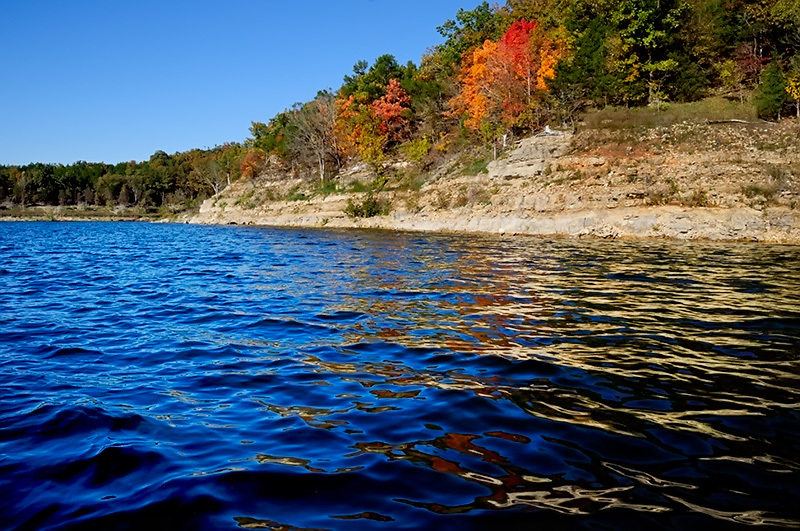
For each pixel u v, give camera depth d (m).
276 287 12.04
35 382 5.37
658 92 42.44
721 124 35.62
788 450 3.66
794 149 30.92
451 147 51.72
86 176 116.75
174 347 6.79
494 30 60.28
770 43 44.03
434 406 4.59
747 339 6.80
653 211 28.22
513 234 31.83
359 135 57.03
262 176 72.88
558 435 3.96
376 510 2.94
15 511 2.94
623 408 4.50
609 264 15.39
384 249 22.41
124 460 3.57
